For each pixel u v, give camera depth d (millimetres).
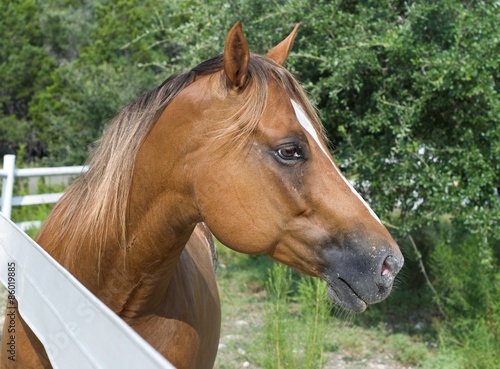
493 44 4250
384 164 4906
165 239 1824
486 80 4355
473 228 4754
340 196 1721
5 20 20625
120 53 18734
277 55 2061
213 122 1735
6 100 20656
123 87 14766
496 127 4492
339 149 5047
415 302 5734
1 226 2379
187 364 1982
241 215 1718
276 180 1705
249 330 4977
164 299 1933
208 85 1784
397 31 4453
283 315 3631
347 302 1711
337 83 4652
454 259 4656
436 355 4539
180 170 1767
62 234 1972
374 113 4770
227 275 6516
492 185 4512
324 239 1705
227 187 1718
